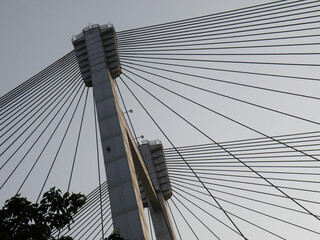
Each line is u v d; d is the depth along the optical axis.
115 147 25.25
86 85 30.23
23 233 11.12
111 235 12.92
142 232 21.11
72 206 12.64
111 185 23.48
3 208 11.70
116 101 28.03
